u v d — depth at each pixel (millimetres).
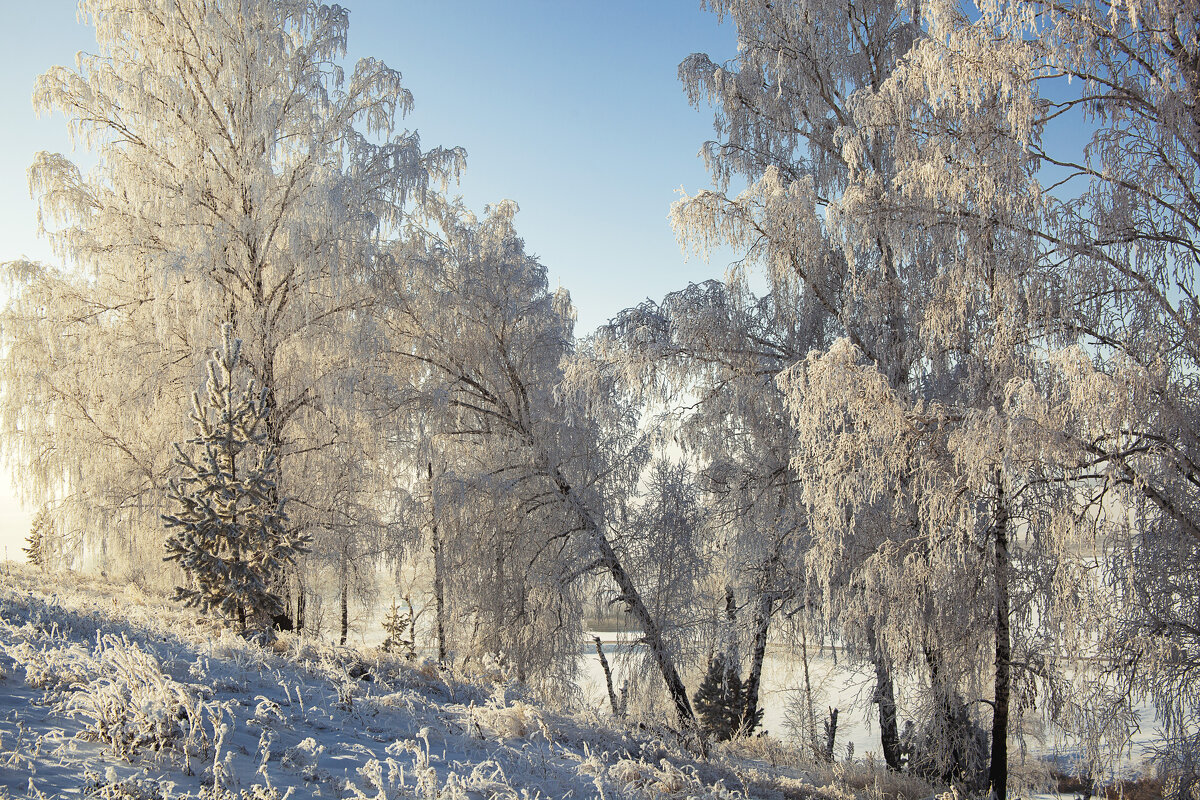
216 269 18703
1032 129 10633
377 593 22000
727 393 16344
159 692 4633
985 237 10867
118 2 19531
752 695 19141
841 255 15625
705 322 15297
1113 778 10805
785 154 16891
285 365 20438
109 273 19969
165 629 8836
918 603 11023
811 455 11945
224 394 10703
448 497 18047
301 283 19109
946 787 11344
